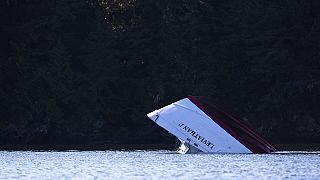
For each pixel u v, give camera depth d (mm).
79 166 181750
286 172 161750
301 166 177125
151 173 161375
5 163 193125
